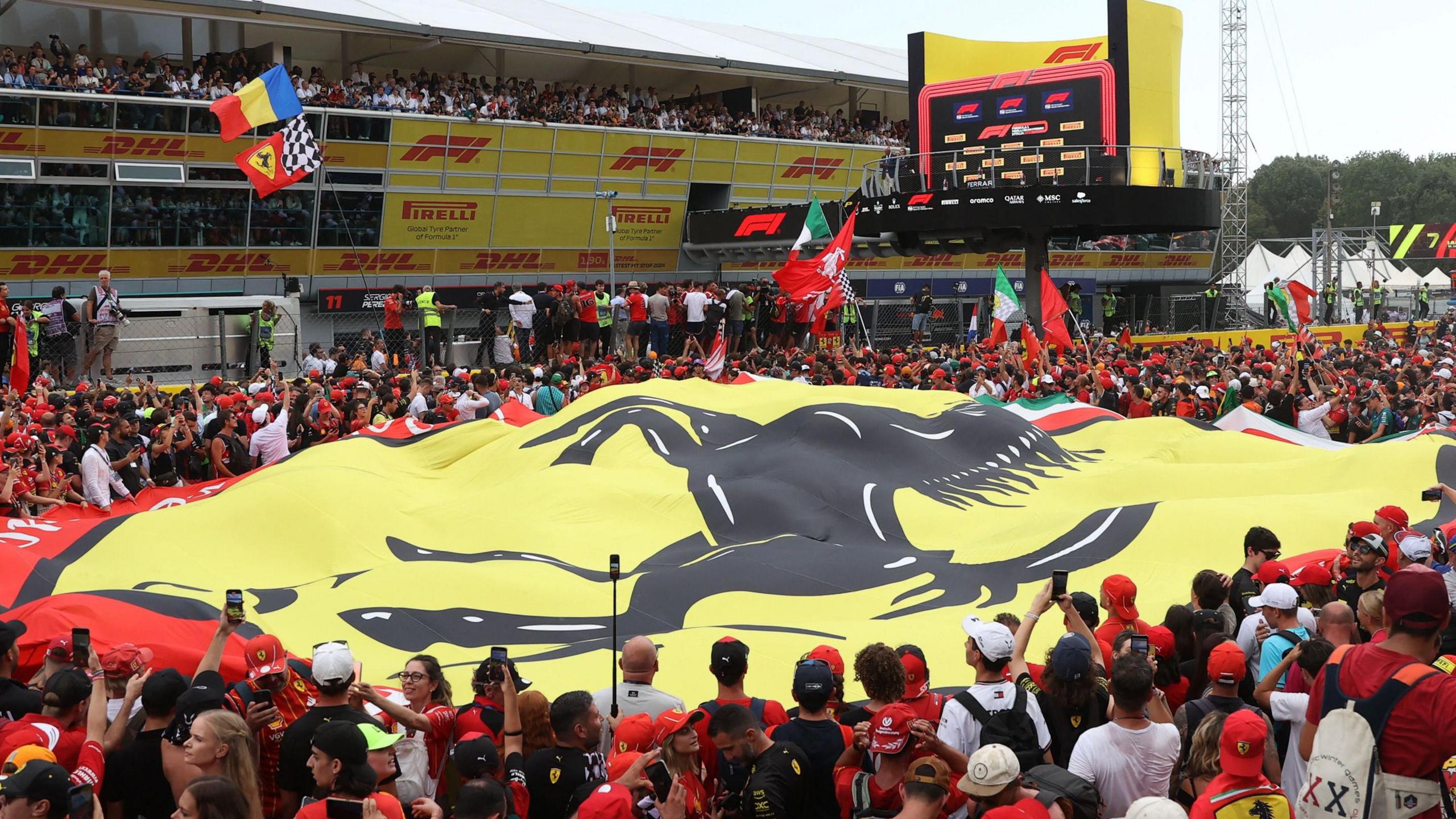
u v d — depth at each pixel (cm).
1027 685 668
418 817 572
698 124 4516
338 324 3794
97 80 3241
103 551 1195
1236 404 2116
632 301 3275
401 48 4294
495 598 1120
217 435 1664
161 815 621
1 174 3112
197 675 670
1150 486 1492
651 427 1545
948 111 3541
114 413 1552
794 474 1435
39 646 917
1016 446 1623
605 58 4244
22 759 532
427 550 1294
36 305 2639
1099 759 612
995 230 3559
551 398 2030
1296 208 12044
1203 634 845
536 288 4128
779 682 962
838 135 5012
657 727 647
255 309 2812
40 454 1470
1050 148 3403
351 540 1284
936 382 2392
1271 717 730
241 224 3538
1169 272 5797
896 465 1520
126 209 3334
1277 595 790
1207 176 3494
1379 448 1462
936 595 1168
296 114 2405
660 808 582
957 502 1450
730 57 4666
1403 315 6203
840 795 626
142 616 958
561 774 625
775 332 3472
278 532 1277
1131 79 3322
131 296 3400
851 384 2350
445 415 1905
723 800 639
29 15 3541
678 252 4497
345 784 522
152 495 1488
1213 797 538
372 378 2105
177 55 3838
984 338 4259
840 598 1159
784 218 4069
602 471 1463
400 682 904
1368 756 498
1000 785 525
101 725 632
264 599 1094
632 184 4297
